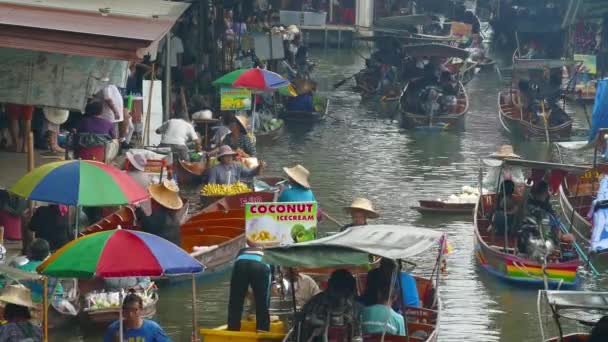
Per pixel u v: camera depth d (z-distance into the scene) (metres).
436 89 43.78
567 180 29.47
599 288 22.53
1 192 21.39
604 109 28.97
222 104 33.75
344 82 53.09
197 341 16.94
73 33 20.20
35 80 20.83
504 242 24.23
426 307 19.08
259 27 57.31
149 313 19.31
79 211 20.50
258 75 33.88
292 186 22.83
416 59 49.53
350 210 20.80
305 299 18.56
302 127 43.06
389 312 16.30
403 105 44.62
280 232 18.12
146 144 30.97
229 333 16.84
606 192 23.91
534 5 67.19
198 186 30.80
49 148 26.67
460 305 21.25
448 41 58.94
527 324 20.20
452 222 27.80
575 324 20.25
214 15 48.84
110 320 18.61
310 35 72.88
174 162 30.59
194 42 44.19
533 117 41.31
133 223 21.88
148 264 13.71
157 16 23.53
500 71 58.69
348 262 15.09
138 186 16.91
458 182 32.84
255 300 17.33
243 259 17.34
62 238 20.33
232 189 27.44
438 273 18.77
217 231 23.97
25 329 14.27
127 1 26.64
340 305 15.72
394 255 15.16
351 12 74.56
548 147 39.41
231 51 47.59
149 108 31.20
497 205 24.53
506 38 71.94
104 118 25.08
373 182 32.72
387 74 51.16
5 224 21.33
